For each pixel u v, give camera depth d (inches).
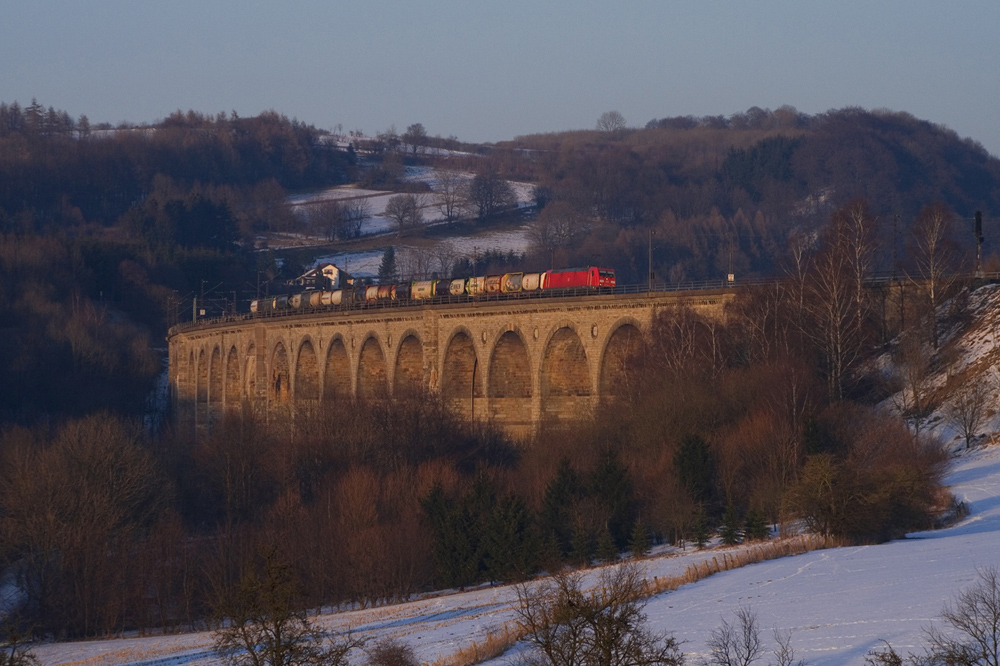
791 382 5088.6
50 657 3998.5
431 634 3380.9
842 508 3937.0
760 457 4756.4
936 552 3489.2
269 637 2534.5
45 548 4832.7
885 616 2743.6
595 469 4955.7
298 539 4977.9
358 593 4581.7
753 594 3216.0
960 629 2486.5
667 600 3309.5
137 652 3909.9
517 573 4448.8
